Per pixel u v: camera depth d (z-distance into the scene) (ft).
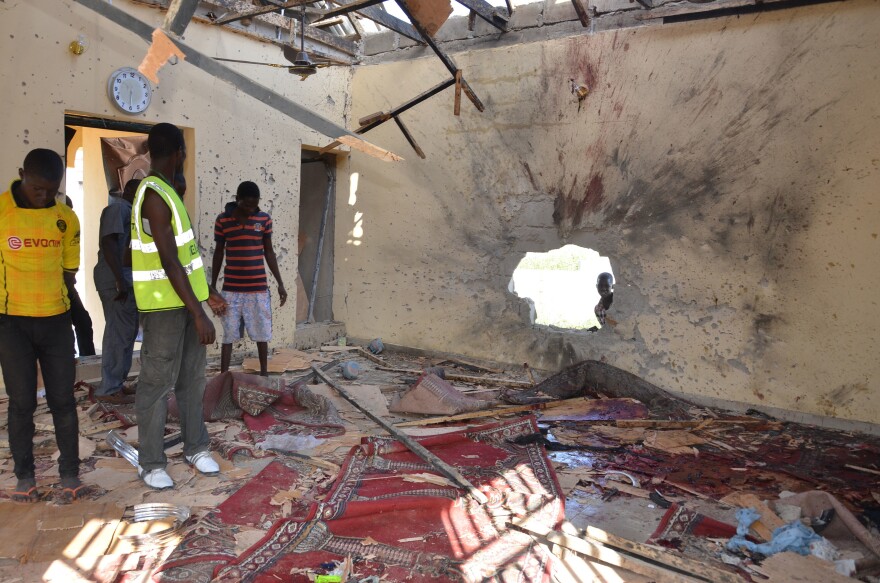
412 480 12.24
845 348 16.11
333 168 26.50
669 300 18.99
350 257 26.25
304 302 26.58
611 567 9.32
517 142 21.59
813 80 16.14
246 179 22.30
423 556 9.45
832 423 16.33
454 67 18.47
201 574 8.83
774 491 12.25
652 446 14.74
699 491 12.23
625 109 19.30
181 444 13.91
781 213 16.87
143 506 10.51
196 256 11.62
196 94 20.38
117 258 15.70
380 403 17.56
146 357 11.32
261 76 22.40
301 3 17.88
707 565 9.08
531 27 21.15
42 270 10.61
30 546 9.40
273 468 12.68
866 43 15.34
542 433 15.47
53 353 10.93
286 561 9.22
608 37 19.39
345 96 25.50
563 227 20.97
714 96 17.67
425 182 23.91
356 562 9.30
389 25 21.04
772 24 16.60
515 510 11.05
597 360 20.15
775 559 9.29
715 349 18.22
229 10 20.44
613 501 11.82
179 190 12.25
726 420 16.78
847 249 15.93
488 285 22.77
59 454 12.14
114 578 8.71
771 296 17.17
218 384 16.10
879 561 9.21
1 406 15.62
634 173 19.34
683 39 18.04
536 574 9.03
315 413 16.31
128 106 18.37
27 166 10.25
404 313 24.88
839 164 15.92
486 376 21.50
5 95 16.07
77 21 17.30
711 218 18.03
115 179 25.66
